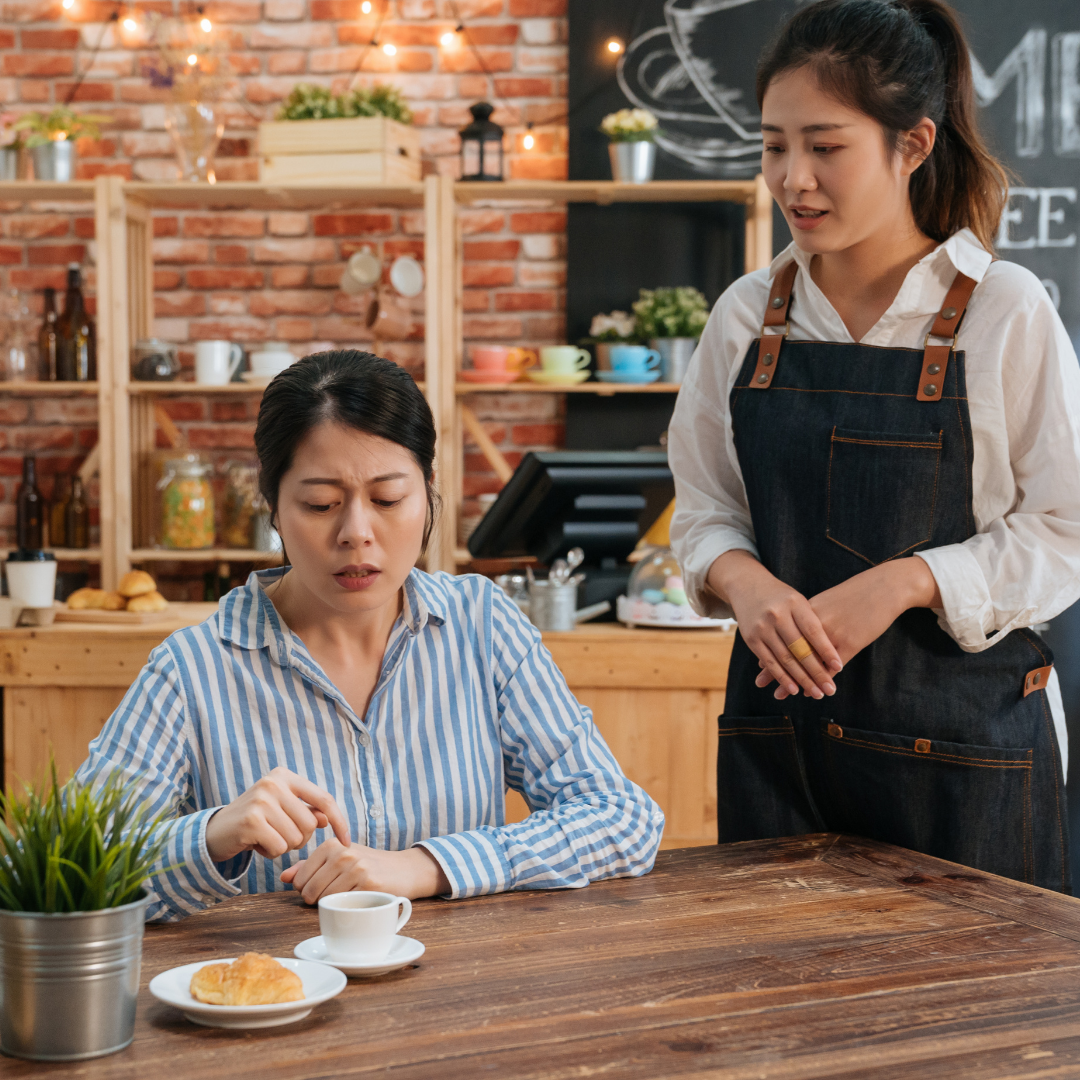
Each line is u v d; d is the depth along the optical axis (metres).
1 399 3.59
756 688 1.46
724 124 3.42
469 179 3.27
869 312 1.40
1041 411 1.32
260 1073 0.76
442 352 3.25
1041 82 3.36
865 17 1.23
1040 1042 0.82
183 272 3.59
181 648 1.22
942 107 1.29
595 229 3.47
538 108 3.52
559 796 1.28
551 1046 0.80
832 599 1.27
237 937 1.02
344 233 3.57
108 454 3.25
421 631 1.29
